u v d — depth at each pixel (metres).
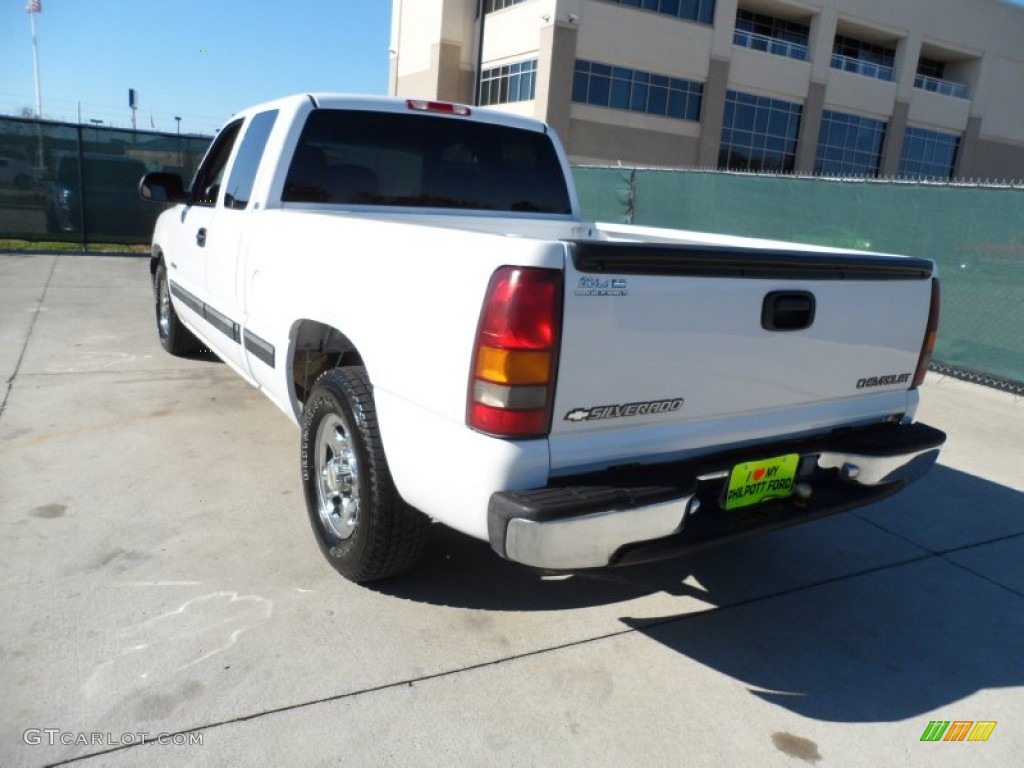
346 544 3.10
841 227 8.61
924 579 3.56
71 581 3.06
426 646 2.80
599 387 2.37
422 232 2.62
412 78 38.41
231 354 4.45
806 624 3.13
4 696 2.41
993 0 41.84
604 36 31.05
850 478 3.01
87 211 14.39
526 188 4.57
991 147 45.06
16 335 7.15
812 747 2.45
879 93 39.56
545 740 2.39
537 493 2.30
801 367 2.82
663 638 2.97
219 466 4.28
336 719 2.40
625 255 2.32
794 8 36.12
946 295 7.59
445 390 2.43
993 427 5.93
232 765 2.20
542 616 3.05
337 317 3.03
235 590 3.07
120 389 5.61
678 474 2.52
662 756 2.36
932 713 2.64
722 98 34.56
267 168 3.91
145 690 2.47
